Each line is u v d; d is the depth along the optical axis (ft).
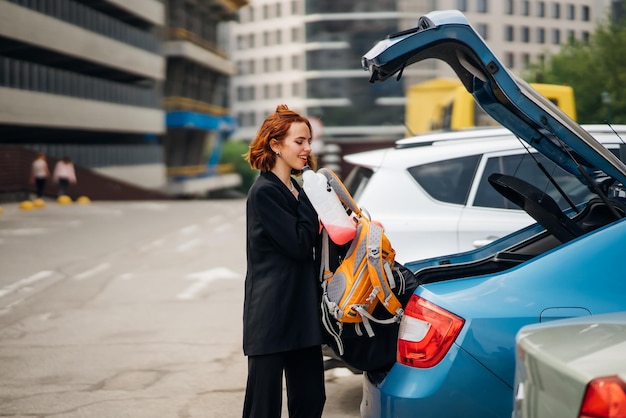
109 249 58.18
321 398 15.24
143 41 211.20
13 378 24.67
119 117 192.54
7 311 36.04
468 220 23.08
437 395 12.59
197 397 22.39
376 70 14.07
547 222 15.28
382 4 248.11
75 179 135.54
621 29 131.95
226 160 364.99
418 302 13.15
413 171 23.88
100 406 21.66
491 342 12.53
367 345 14.34
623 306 12.51
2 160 122.72
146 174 209.56
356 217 14.15
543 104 14.40
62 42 164.35
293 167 14.70
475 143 24.09
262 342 14.40
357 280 13.78
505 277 12.99
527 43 278.87
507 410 12.48
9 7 144.46
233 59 474.90
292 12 447.83
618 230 12.93
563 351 9.66
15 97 144.56
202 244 60.85
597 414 8.62
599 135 22.95
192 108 250.98
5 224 79.82
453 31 13.67
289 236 14.21
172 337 29.91
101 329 31.60
